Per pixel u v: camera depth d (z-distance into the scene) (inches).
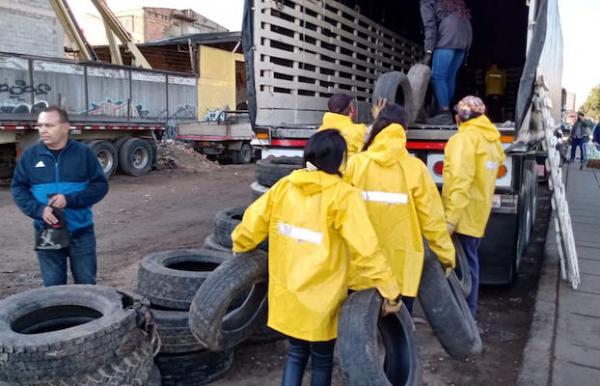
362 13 321.4
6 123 486.0
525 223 243.4
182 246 290.5
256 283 130.2
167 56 1157.7
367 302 106.0
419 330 182.4
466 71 409.1
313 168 106.3
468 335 129.5
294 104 261.7
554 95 302.5
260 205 112.8
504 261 203.9
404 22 380.2
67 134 148.6
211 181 579.8
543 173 386.0
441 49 246.4
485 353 167.0
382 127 127.8
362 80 322.0
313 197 105.9
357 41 309.1
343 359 102.0
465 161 157.8
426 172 130.6
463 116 167.5
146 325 120.3
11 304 118.6
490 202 168.9
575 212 391.5
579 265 249.6
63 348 103.5
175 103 690.8
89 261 155.6
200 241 301.6
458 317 129.2
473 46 399.9
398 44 366.6
